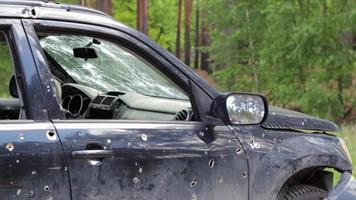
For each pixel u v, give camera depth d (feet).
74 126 10.82
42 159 10.20
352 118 55.11
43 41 13.70
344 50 51.62
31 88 10.59
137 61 13.98
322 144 14.64
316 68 53.72
